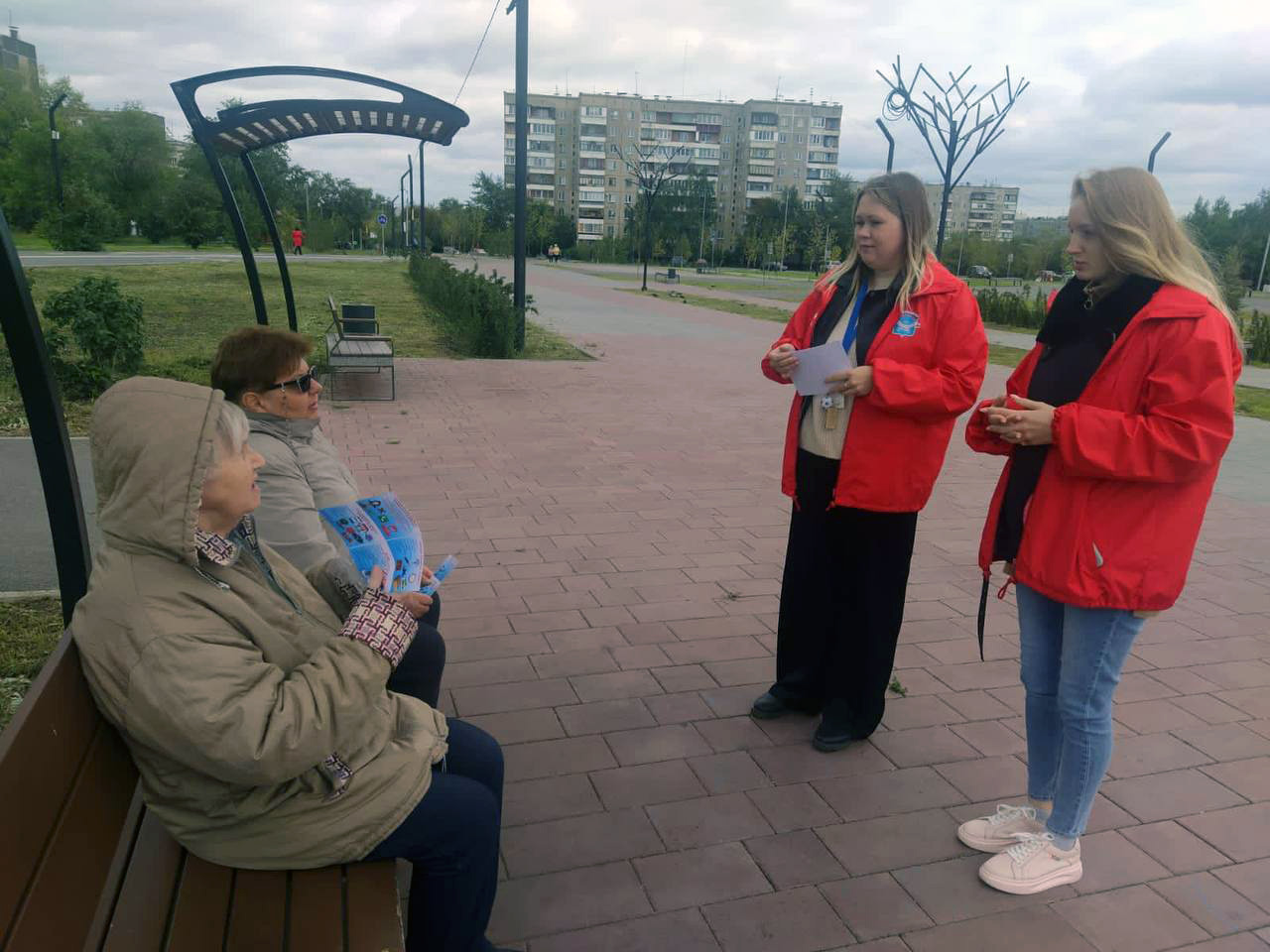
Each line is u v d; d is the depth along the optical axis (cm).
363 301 2259
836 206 10156
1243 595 518
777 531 600
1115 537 238
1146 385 231
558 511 626
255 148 943
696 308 2773
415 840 195
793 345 336
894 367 296
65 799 151
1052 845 274
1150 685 405
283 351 281
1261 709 386
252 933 173
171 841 196
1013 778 329
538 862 276
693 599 480
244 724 163
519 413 973
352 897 185
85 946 156
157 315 1720
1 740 133
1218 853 292
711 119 13262
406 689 288
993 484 758
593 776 321
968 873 279
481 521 598
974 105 1900
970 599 496
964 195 16075
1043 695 276
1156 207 229
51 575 467
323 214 9794
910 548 327
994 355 1764
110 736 176
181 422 165
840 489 313
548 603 469
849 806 310
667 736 350
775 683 380
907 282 300
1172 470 225
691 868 276
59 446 280
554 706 369
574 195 13425
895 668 412
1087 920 261
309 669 177
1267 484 789
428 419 916
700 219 11088
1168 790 326
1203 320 221
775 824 299
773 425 957
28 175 5450
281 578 219
